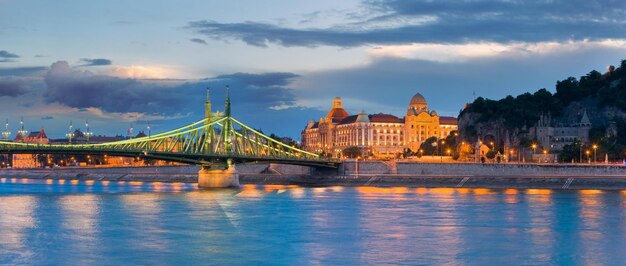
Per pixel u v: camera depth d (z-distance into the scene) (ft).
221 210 540.93
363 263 325.01
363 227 438.40
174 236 398.83
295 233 412.16
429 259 335.06
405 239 391.04
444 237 398.42
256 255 342.64
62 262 326.03
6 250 354.13
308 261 329.52
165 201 626.64
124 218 482.28
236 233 411.13
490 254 347.56
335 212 528.63
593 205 585.63
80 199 645.92
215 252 350.23
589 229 431.02
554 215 505.66
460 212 526.98
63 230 421.59
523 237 399.24
